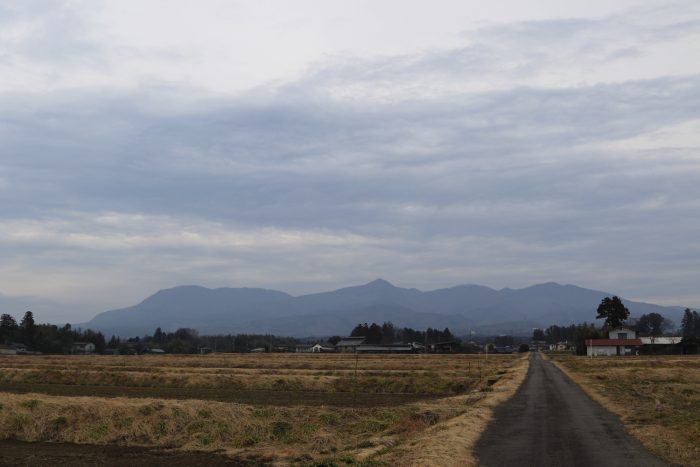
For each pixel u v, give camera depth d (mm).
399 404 37906
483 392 40500
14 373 62094
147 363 88312
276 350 190000
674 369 65125
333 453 19703
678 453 17219
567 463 16156
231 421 26328
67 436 25953
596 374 58875
